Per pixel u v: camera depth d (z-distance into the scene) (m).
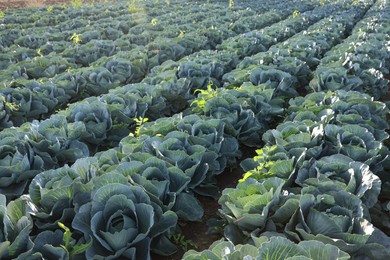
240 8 23.94
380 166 5.27
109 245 3.76
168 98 8.30
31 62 10.45
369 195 4.28
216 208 5.69
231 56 10.95
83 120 6.53
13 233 3.64
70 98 8.91
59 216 4.31
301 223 3.77
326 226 3.64
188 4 26.86
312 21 19.77
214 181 6.02
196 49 13.20
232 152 6.11
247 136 6.68
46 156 5.67
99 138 6.55
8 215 3.76
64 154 5.87
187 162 5.09
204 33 14.30
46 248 3.54
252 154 7.21
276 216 3.98
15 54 12.02
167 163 4.78
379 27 14.59
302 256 2.72
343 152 5.18
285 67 9.42
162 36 14.44
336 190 4.21
